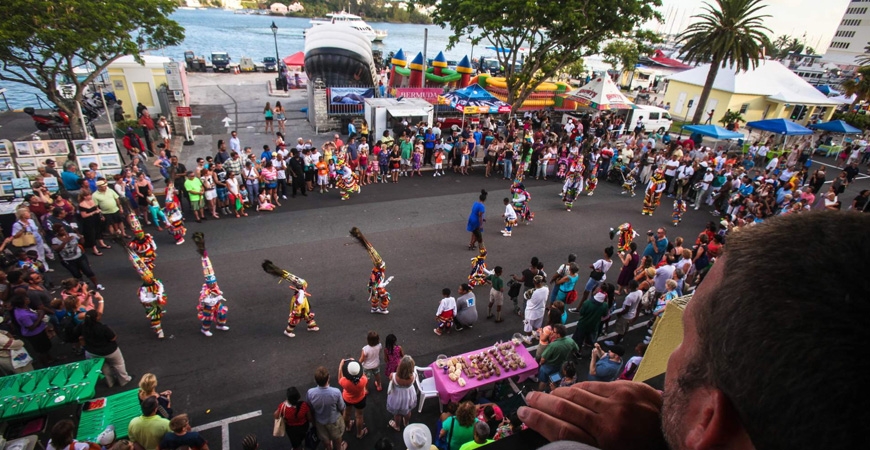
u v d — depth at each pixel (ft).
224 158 50.52
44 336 25.91
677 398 2.15
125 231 42.50
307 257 40.93
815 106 112.16
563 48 87.25
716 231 40.55
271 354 29.27
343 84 92.89
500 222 51.29
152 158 62.08
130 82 78.48
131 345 29.17
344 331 31.78
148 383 20.95
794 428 1.41
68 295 26.09
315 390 20.81
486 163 67.41
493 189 61.41
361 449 23.40
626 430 2.54
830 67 304.91
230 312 32.89
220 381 26.99
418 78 105.09
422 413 25.82
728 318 1.70
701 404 1.92
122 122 65.98
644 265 36.14
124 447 17.33
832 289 1.40
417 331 32.30
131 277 36.04
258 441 23.59
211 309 29.66
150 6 53.83
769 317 1.50
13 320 25.03
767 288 1.55
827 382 1.32
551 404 2.86
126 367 27.45
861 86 112.68
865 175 84.02
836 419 1.30
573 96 94.84
